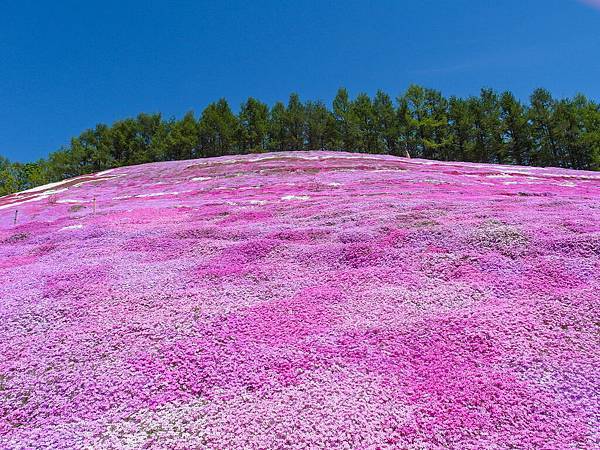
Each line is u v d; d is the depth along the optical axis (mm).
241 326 8703
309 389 6699
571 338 7621
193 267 12734
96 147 101062
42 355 7961
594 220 14250
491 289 9781
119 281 11570
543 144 86438
